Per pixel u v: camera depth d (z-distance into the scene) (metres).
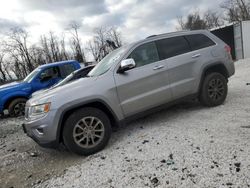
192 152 4.16
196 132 4.95
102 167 4.21
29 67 56.34
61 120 4.65
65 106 4.64
